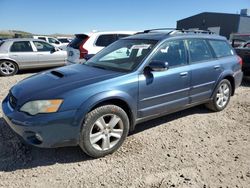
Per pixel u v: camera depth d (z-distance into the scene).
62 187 2.98
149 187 3.01
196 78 4.69
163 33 4.71
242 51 8.44
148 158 3.61
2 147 3.77
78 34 8.63
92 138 3.44
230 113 5.49
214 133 4.49
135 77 3.78
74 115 3.23
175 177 3.19
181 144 4.05
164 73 4.12
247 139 4.28
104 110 3.45
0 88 7.54
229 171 3.34
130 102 3.72
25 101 3.28
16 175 3.17
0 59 9.86
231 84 5.73
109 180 3.12
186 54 4.62
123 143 3.99
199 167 3.42
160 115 4.27
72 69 4.19
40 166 3.37
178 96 4.43
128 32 9.10
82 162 3.48
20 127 3.19
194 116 5.24
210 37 5.28
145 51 4.14
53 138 3.20
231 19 37.81
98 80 3.55
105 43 8.56
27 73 10.77
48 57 10.94
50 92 3.29
